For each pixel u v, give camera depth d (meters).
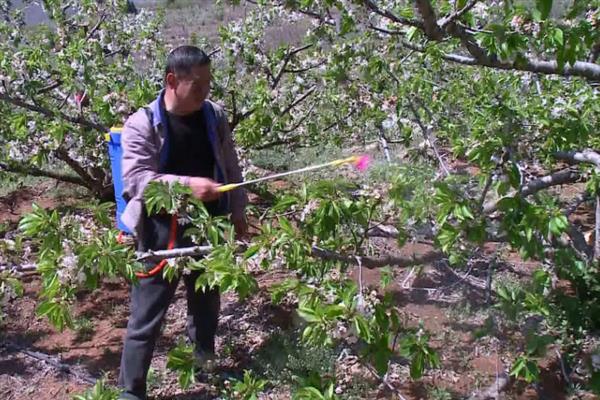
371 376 3.41
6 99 4.45
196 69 2.84
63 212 5.53
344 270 2.49
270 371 3.48
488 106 3.38
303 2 3.20
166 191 2.44
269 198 4.87
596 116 3.86
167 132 2.93
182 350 2.89
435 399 3.24
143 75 5.28
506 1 2.53
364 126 5.33
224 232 2.61
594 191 3.20
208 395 3.36
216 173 3.05
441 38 2.74
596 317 3.42
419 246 4.34
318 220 2.27
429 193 2.48
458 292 4.11
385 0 3.89
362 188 2.58
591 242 4.67
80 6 5.51
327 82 4.72
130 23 5.76
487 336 3.53
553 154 3.35
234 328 3.92
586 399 3.19
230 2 4.99
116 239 2.41
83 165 5.23
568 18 2.61
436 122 4.54
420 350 2.51
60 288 2.29
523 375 3.07
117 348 3.82
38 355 3.75
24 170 5.23
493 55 2.84
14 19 5.61
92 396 2.44
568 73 2.95
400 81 4.29
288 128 5.81
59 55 4.75
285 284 2.31
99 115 4.61
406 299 4.08
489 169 2.61
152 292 3.03
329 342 2.13
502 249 4.32
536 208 2.41
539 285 3.41
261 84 4.96
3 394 3.46
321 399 2.28
